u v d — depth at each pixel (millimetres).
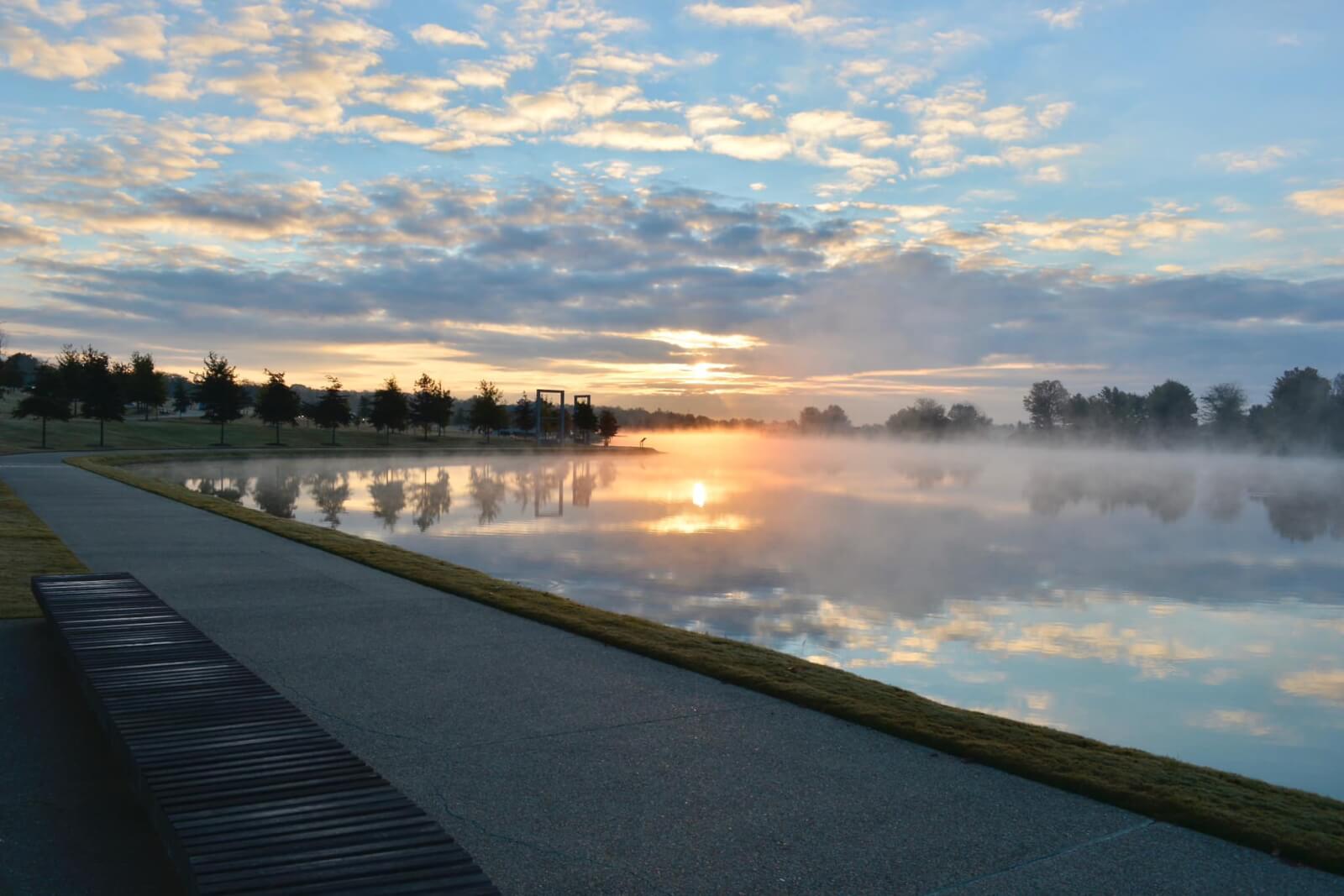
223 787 4352
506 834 4699
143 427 71500
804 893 4137
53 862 4340
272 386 72438
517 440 108062
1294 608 18094
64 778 5375
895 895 4141
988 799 5309
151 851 4477
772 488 47156
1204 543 29234
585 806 5070
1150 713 10602
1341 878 4395
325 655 8383
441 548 20688
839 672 8250
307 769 4605
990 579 19969
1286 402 137750
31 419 68000
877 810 5121
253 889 3348
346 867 3543
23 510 19250
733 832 4777
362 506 30078
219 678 6371
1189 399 157375
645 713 6824
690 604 15266
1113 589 19562
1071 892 4191
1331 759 9117
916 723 6664
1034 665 12539
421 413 91000
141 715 5500
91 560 13492
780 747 6133
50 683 7328
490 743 6082
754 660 8477
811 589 17312
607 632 9430
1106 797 5352
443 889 3383
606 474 54594
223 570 12961
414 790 5242
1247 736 9844
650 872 4309
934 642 13555
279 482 39156
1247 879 4348
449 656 8445
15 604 10203
